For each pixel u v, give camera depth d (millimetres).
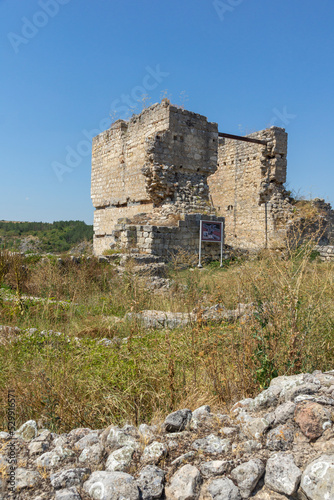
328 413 2945
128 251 16312
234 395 4004
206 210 21062
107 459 2863
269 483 2598
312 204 24109
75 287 10289
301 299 4586
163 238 16984
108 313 8484
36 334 6105
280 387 3439
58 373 4488
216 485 2559
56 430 3617
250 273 5824
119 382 4402
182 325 6465
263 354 4113
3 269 10977
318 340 4520
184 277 11875
